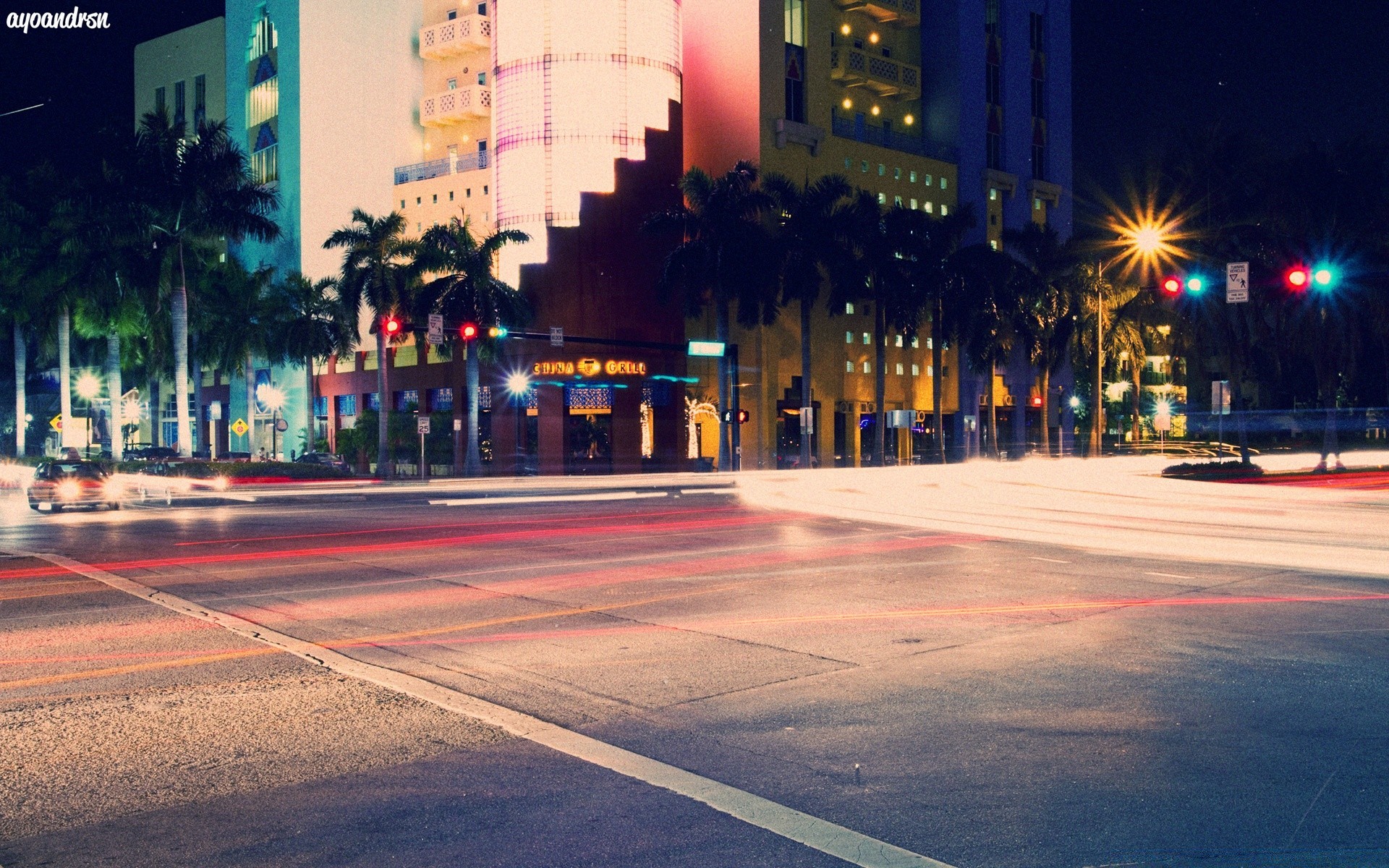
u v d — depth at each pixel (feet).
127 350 225.76
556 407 198.70
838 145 233.96
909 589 45.37
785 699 27.02
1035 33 289.53
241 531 75.51
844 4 243.19
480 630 36.76
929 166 255.29
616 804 19.48
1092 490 104.42
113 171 163.84
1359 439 291.17
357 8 283.18
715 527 74.84
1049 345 239.50
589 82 238.68
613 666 30.96
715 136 226.99
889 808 19.13
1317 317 149.48
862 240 204.74
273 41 287.69
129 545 66.54
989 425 231.50
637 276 205.16
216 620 39.04
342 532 73.26
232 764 22.12
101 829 18.56
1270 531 65.16
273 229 171.22
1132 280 236.43
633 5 237.04
